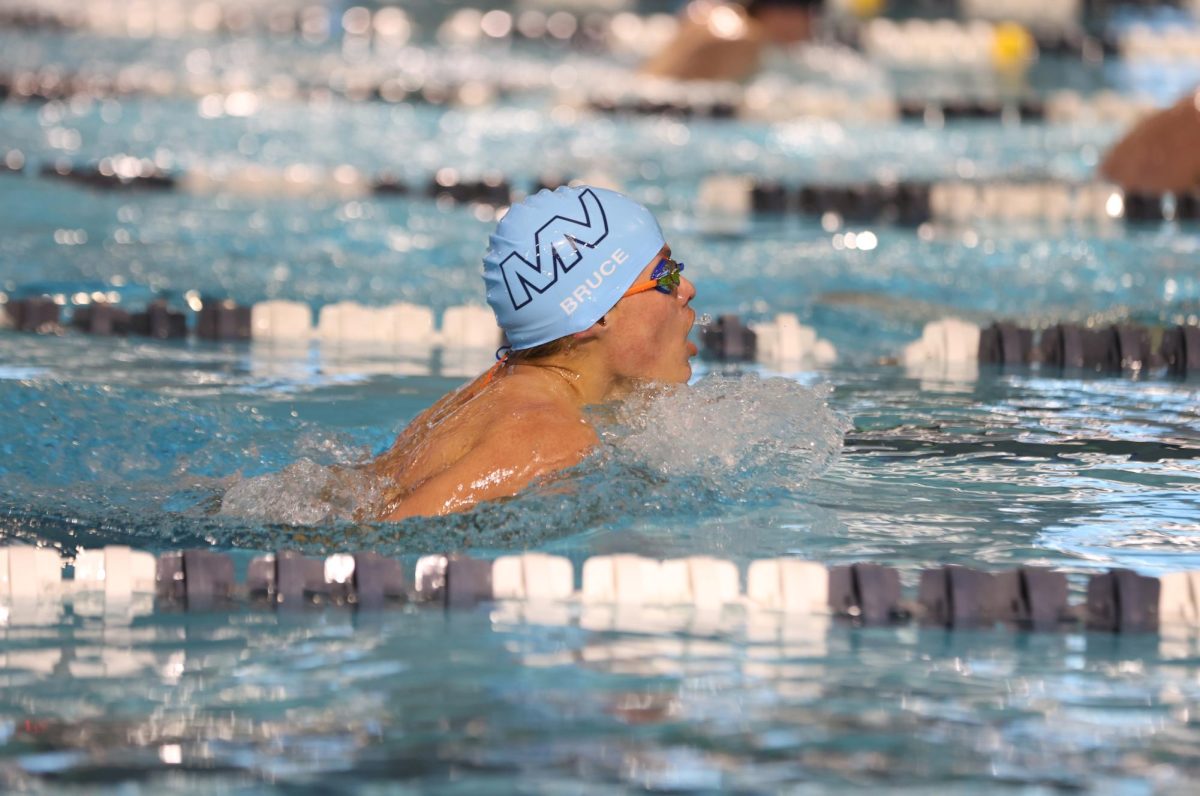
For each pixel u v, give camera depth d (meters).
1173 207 31.16
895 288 23.69
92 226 28.38
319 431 13.66
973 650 8.44
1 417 13.28
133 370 17.34
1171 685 7.88
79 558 9.70
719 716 7.30
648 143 42.06
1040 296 22.98
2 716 7.25
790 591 9.25
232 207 31.27
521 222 11.28
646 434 11.39
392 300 22.69
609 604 9.23
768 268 25.30
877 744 6.98
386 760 6.73
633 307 11.28
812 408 12.95
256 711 7.33
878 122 47.66
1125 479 12.27
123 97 47.75
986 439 13.73
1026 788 6.51
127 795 6.34
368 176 34.72
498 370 11.73
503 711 7.32
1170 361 18.28
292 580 9.43
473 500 10.41
